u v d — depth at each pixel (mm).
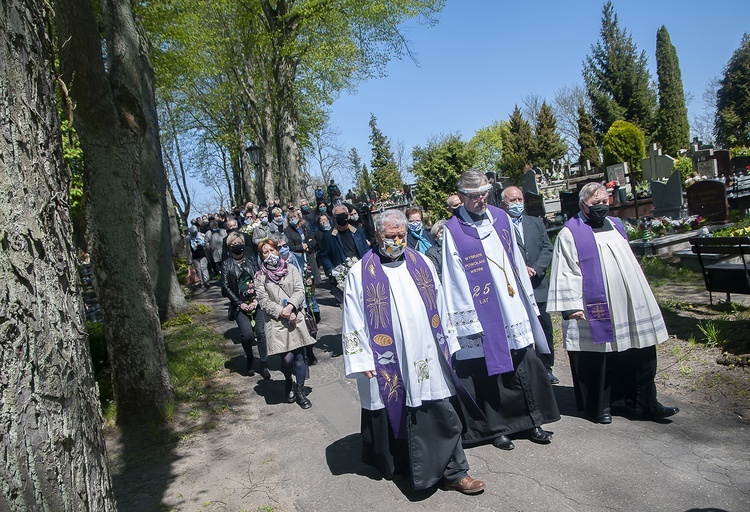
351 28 22719
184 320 11266
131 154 6098
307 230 13383
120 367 5957
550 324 5797
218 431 5734
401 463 4047
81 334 2242
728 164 17484
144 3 16766
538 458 4191
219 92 33250
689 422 4500
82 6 5711
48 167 2207
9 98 2082
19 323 1950
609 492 3641
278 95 23203
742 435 4180
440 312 4059
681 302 7578
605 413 4664
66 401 2082
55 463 1989
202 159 43625
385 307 3920
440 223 6012
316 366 7512
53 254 2143
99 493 2211
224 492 4414
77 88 5711
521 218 5828
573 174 31531
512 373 4445
